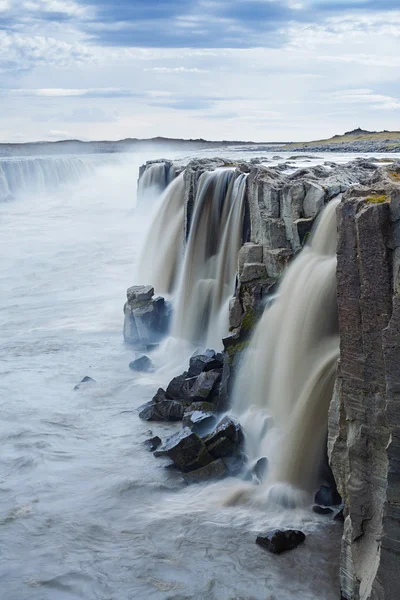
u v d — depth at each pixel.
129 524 16.58
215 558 15.07
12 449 20.52
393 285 11.43
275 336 20.59
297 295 20.17
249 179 25.59
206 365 23.67
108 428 21.91
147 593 14.08
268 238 22.98
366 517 12.41
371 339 11.92
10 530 16.38
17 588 14.32
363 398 12.24
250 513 16.81
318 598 13.74
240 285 23.61
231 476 18.62
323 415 17.50
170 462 19.45
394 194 11.27
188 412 21.77
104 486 18.34
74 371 26.83
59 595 14.12
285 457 18.05
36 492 18.12
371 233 11.59
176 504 17.50
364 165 27.55
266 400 20.34
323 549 15.19
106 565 15.01
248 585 14.18
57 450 20.42
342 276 12.35
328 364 17.89
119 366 27.27
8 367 27.39
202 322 29.08
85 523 16.64
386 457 11.91
